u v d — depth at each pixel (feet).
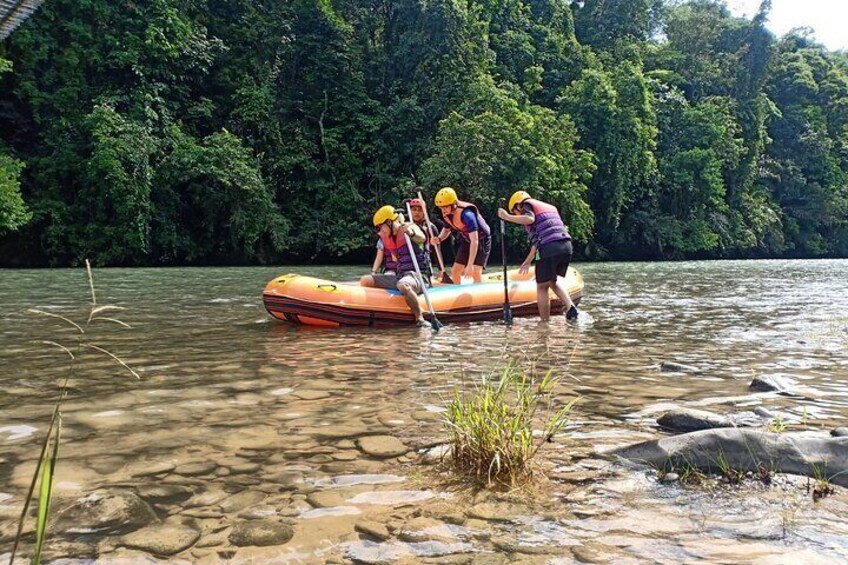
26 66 63.52
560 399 9.61
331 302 18.26
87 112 66.03
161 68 69.72
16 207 53.93
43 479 3.28
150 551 4.75
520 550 4.75
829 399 9.67
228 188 66.23
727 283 39.83
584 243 81.56
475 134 69.26
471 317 20.47
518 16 98.63
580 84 84.17
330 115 81.15
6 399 9.46
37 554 3.19
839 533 5.01
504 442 6.54
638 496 5.81
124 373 11.50
